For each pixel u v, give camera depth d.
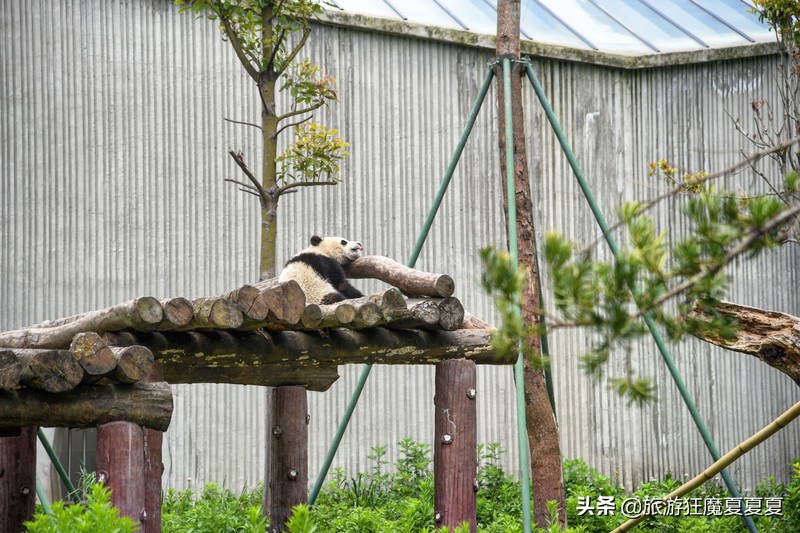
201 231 12.53
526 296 8.76
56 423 5.18
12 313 11.74
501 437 13.41
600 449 13.71
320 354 6.53
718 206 2.88
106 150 12.22
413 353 6.79
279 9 9.27
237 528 9.06
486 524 10.08
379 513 9.63
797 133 12.95
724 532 9.58
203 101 12.63
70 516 4.65
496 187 13.85
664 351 8.56
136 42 12.41
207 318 5.59
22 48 11.97
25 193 11.91
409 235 13.44
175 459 12.04
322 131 9.55
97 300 12.08
